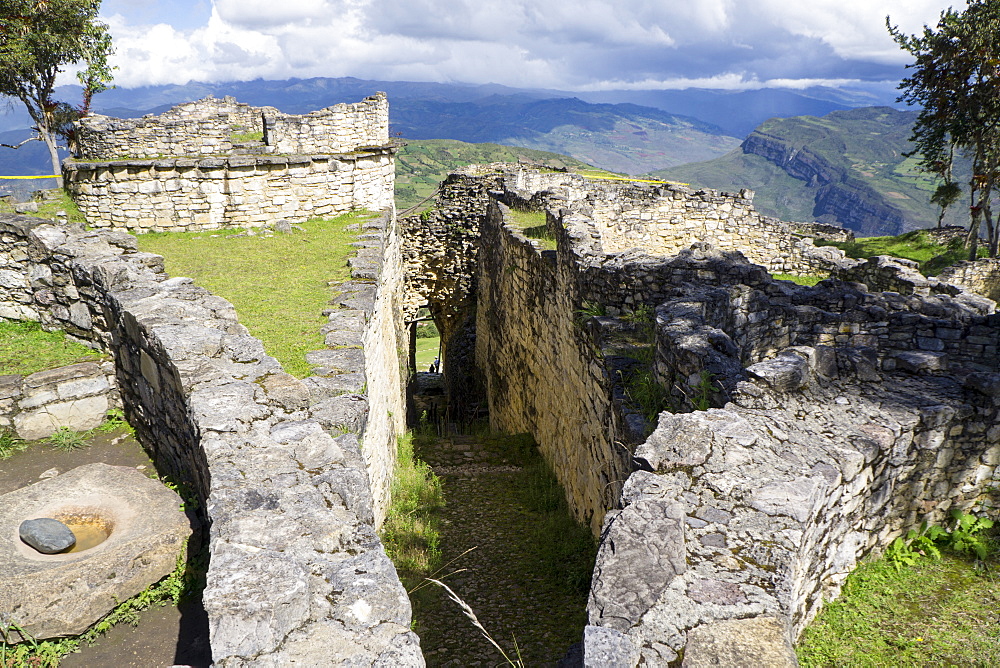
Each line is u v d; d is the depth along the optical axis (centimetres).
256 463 477
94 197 1619
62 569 475
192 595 511
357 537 405
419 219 2572
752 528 395
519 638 747
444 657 715
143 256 915
